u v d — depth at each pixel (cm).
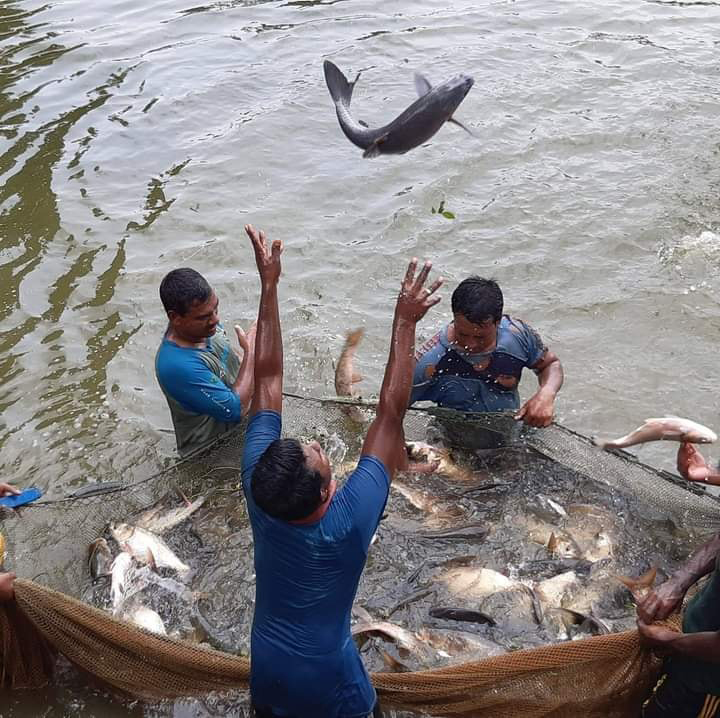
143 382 672
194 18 1363
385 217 855
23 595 407
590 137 969
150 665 414
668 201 852
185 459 539
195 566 496
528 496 530
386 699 394
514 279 762
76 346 709
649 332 695
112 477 579
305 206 883
